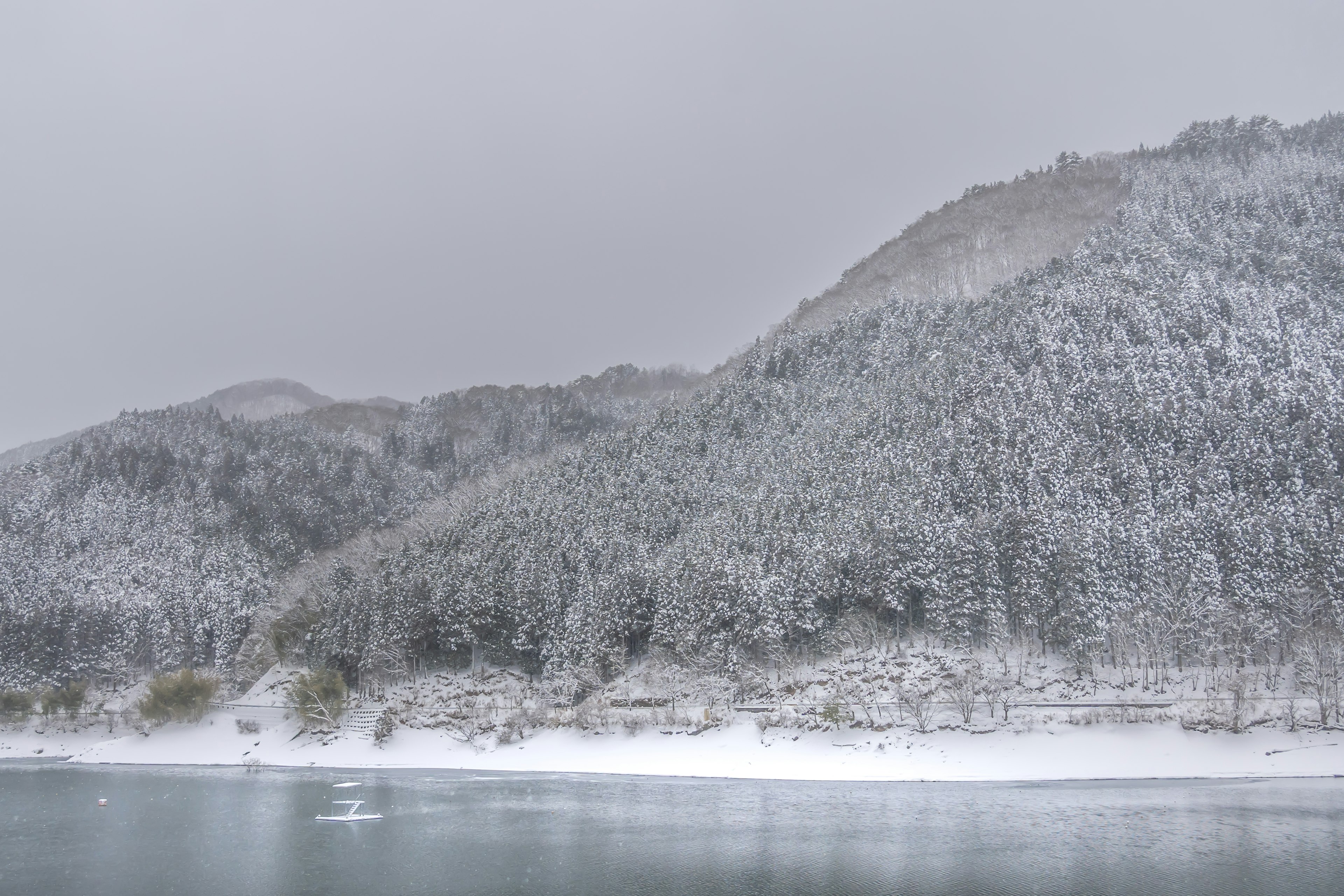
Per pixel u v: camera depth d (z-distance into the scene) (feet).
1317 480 402.72
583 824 295.89
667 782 357.61
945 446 485.97
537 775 383.24
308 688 447.01
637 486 583.17
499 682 463.83
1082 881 222.89
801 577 417.69
